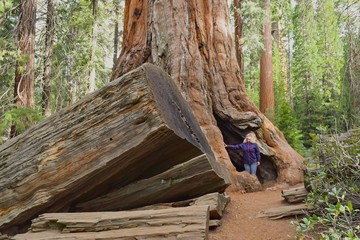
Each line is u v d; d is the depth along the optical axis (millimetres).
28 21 11766
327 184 3998
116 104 3869
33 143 4262
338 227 3572
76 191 4020
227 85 8438
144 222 3438
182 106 4750
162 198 4273
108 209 4250
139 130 3693
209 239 3838
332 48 19047
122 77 3914
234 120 8023
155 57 8164
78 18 16859
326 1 17703
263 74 17688
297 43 27203
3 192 4172
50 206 4039
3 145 4609
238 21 16547
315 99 19953
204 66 8359
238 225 4379
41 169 4031
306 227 3307
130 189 4242
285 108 14930
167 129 3635
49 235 3521
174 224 3346
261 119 8156
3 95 11000
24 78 11406
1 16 11344
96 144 3854
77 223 3564
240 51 16031
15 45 11562
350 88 8602
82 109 4086
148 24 8641
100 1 21078
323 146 4340
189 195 4375
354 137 4312
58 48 15797
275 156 7969
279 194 6527
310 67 22938
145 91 3740
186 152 4266
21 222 4066
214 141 7262
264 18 15703
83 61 18109
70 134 4043
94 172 3803
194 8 8609
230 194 6570
